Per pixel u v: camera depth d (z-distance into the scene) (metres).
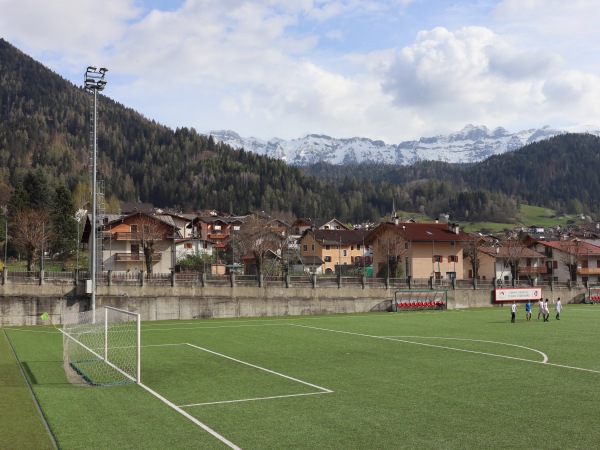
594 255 114.00
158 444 16.58
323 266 132.12
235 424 18.69
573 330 48.62
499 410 20.36
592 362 31.03
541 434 17.38
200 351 36.03
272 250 115.38
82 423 18.77
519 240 124.69
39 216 105.81
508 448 16.09
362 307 73.00
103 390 24.03
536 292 84.50
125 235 83.25
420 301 76.06
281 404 21.47
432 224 103.50
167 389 24.23
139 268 84.75
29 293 56.03
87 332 42.28
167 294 62.03
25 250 101.06
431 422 18.81
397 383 25.39
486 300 81.44
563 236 150.75
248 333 46.91
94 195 51.12
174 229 86.56
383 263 98.19
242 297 65.81
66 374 27.81
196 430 18.00
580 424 18.45
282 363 31.19
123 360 32.03
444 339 42.03
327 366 30.12
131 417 19.55
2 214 111.69
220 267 110.50
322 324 55.25
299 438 17.14
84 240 90.38
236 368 29.59
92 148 51.81
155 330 49.25
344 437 17.23
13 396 22.77
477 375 27.23
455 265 98.31
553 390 23.73
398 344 39.09
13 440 16.95
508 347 37.28
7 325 54.53
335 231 140.75
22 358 33.25
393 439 16.98
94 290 50.53
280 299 67.88
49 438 17.19
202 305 63.62
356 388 24.36
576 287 89.88
